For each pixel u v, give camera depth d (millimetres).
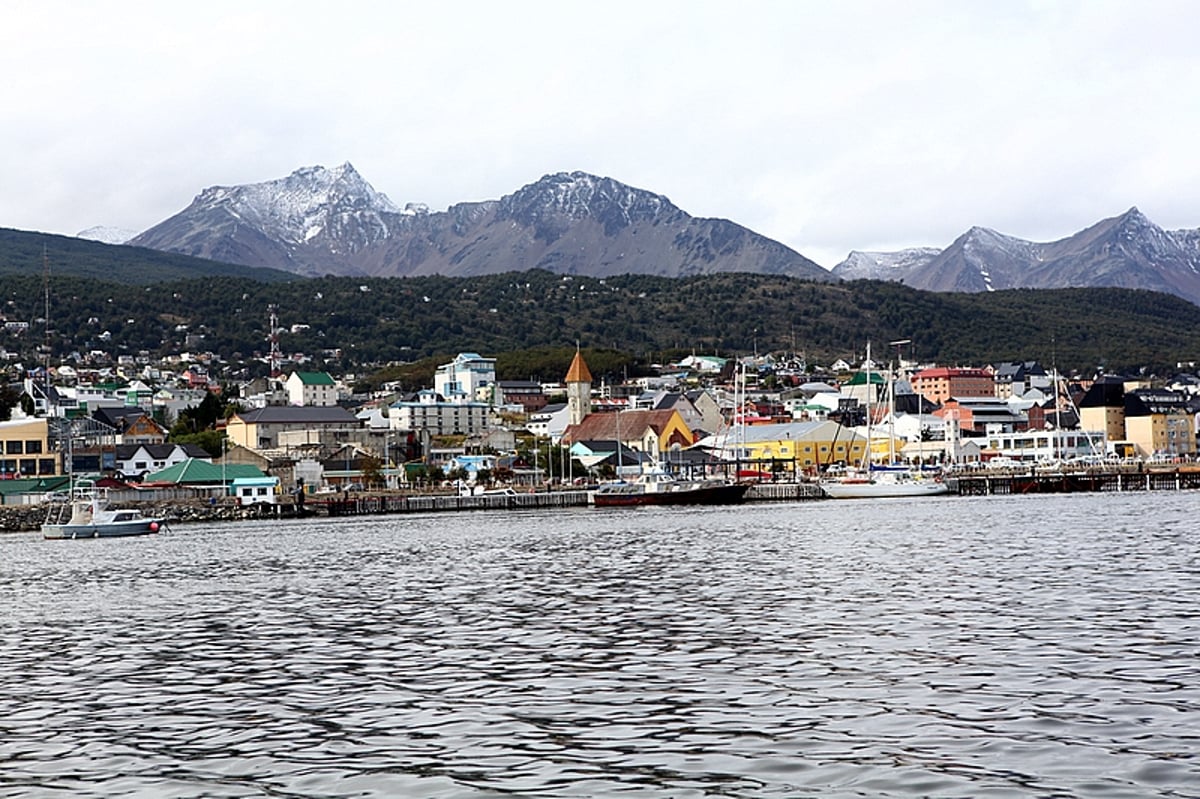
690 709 45000
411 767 38562
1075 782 34594
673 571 93062
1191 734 39156
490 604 76438
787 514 175625
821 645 56969
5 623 74125
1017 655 52750
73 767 39688
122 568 112438
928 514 166125
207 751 41281
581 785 36062
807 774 36281
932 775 35688
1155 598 69125
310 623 70188
